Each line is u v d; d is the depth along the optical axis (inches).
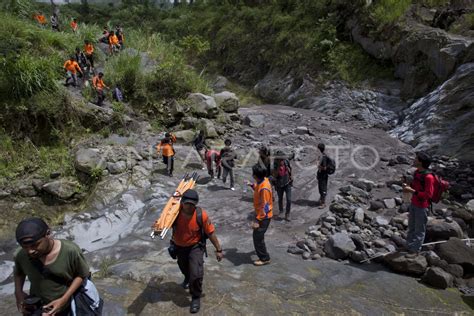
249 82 1019.3
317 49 828.6
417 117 519.5
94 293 119.4
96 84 514.9
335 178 390.3
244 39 1104.2
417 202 222.2
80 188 388.2
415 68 609.9
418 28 629.6
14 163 428.5
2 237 341.4
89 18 1471.5
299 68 857.5
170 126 554.3
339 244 245.0
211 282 204.7
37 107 458.6
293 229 295.0
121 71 572.7
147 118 553.6
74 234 323.6
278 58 949.2
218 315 177.2
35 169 422.9
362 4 772.6
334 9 855.7
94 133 487.2
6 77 457.1
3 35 520.4
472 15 578.2
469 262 219.9
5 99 457.4
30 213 371.6
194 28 1328.7
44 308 106.4
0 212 368.5
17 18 613.9
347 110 672.4
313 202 343.9
